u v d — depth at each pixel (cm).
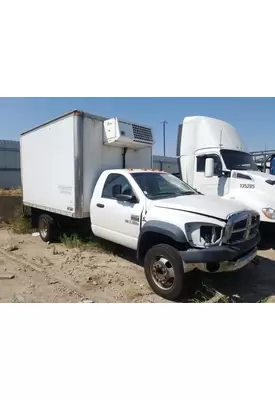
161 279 414
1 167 2311
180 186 571
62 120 638
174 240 411
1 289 446
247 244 416
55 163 675
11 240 776
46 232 744
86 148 612
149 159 769
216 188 781
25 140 817
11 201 1038
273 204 670
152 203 461
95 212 579
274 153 1304
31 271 522
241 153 818
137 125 664
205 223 391
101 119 641
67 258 592
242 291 449
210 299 410
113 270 523
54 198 689
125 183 535
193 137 846
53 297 417
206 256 374
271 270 543
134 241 487
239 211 417
